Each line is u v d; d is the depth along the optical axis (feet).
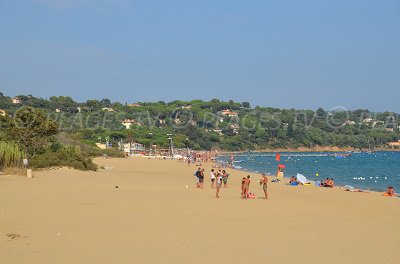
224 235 57.11
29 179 138.72
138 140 562.25
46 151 196.85
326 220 71.26
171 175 201.67
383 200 105.40
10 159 158.40
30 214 70.33
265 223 67.00
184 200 95.91
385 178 234.17
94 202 87.40
